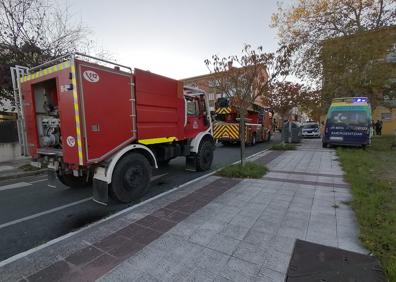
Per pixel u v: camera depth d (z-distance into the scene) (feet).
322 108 65.98
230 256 8.61
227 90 25.99
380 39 48.62
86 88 12.79
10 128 33.06
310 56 59.21
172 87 19.67
